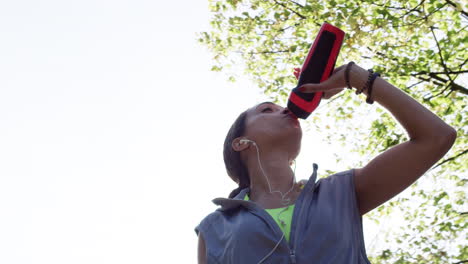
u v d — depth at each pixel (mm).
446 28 6438
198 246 2295
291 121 2521
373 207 2229
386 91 2227
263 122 2514
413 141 2148
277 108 2605
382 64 6527
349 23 5883
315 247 1989
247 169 2572
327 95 2541
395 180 2158
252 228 2072
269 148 2461
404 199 6742
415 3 6328
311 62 2510
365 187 2205
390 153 2180
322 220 2053
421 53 6629
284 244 1998
